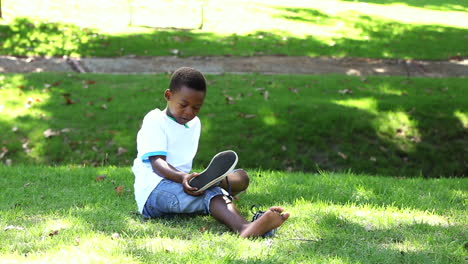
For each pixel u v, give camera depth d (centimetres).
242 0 1886
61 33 1317
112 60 1169
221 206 368
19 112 888
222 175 357
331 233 359
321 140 866
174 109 386
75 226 356
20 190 467
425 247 337
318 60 1234
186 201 375
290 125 885
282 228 367
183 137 396
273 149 841
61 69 1105
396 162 846
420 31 1535
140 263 299
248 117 898
